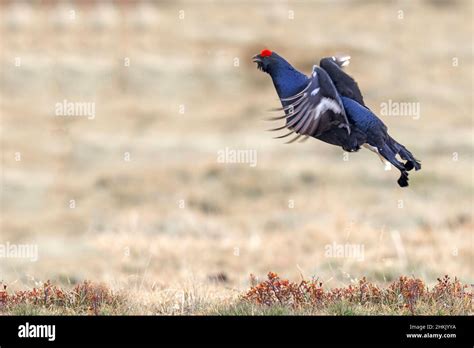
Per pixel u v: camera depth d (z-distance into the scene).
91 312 10.64
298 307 10.52
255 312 10.34
